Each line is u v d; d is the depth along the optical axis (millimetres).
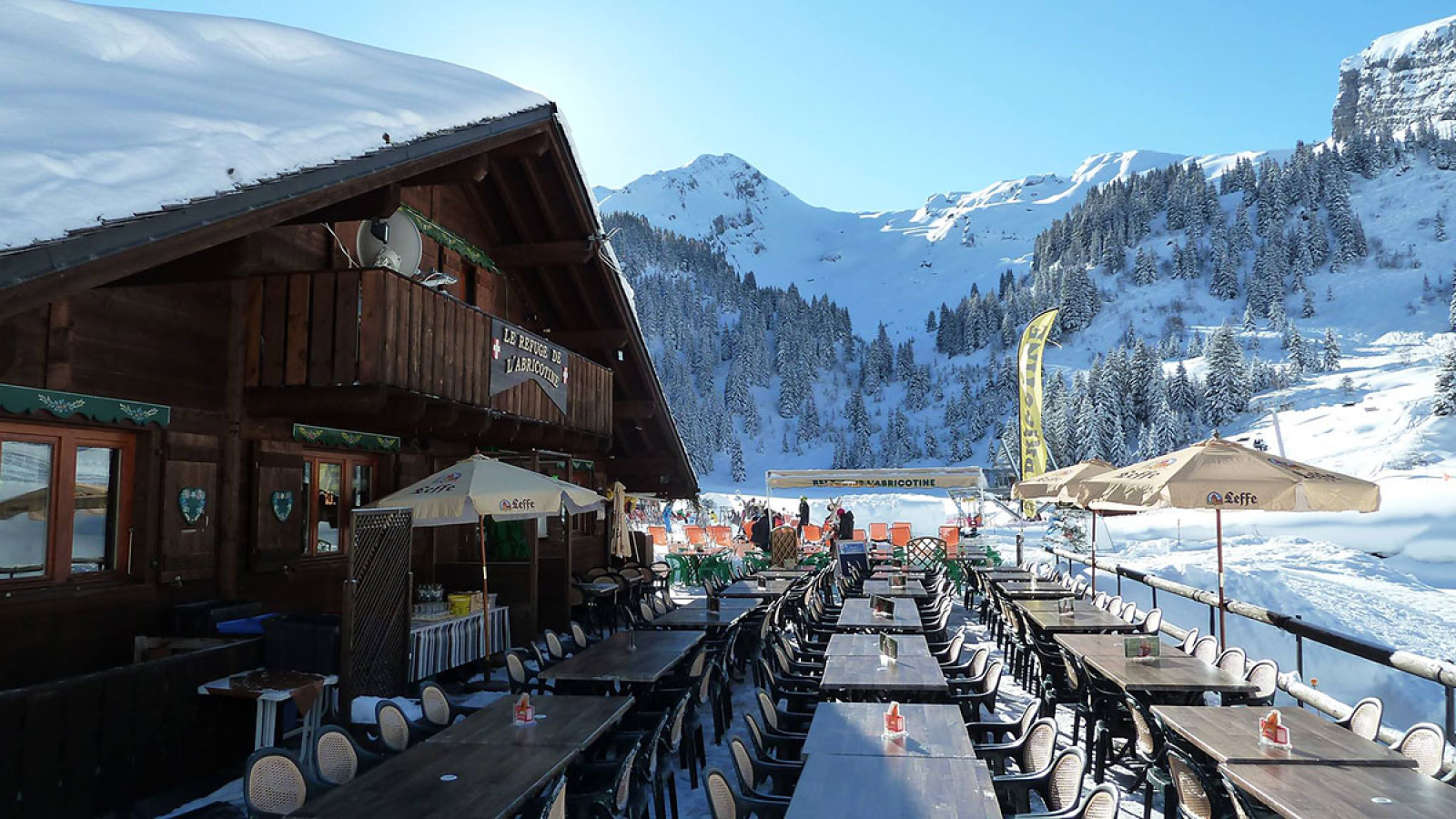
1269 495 6609
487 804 3688
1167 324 190375
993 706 6270
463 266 12852
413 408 8766
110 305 6816
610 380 15141
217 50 8281
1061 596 11828
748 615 11000
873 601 9617
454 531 12117
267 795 3914
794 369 196625
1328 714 5980
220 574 7750
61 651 6352
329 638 6637
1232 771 4023
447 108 9109
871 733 4738
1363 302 181375
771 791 4867
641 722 6121
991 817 3553
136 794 5402
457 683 9266
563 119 12055
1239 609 7672
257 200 5773
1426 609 15852
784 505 52281
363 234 9344
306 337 8078
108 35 7434
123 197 4949
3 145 4977
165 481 7188
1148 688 5836
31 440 6406
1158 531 30547
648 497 19703
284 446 8562
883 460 165375
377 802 3707
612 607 13398
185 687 5840
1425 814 3479
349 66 9344
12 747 4676
